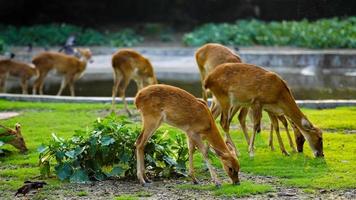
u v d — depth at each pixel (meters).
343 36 32.44
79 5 41.34
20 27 39.09
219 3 42.81
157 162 11.77
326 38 32.25
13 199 10.17
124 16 43.03
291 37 33.94
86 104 18.53
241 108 13.49
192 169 11.06
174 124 11.02
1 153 13.05
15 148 13.67
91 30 37.62
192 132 10.97
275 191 10.38
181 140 11.77
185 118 10.92
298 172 11.49
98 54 32.59
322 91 22.08
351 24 34.34
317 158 12.51
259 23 37.12
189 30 41.50
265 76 12.66
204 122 10.91
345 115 16.45
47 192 10.48
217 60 15.03
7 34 35.75
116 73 17.48
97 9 42.06
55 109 17.89
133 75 17.67
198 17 43.25
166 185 10.93
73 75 22.25
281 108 12.70
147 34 39.91
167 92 11.05
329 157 12.55
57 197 10.20
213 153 11.92
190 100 11.07
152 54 31.75
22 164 12.36
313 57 28.20
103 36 37.41
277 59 28.42
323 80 24.80
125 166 11.75
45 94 23.03
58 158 11.23
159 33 40.03
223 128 13.03
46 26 37.78
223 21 42.81
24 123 15.92
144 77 17.91
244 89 12.70
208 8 42.84
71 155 11.13
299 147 13.05
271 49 32.25
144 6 43.12
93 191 10.55
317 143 12.55
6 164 12.39
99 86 24.16
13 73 22.80
